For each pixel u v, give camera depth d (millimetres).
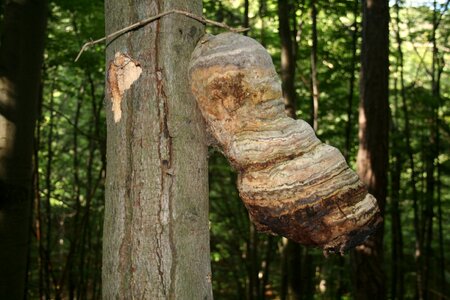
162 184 1773
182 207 1783
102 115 9758
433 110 8383
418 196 9508
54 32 7676
